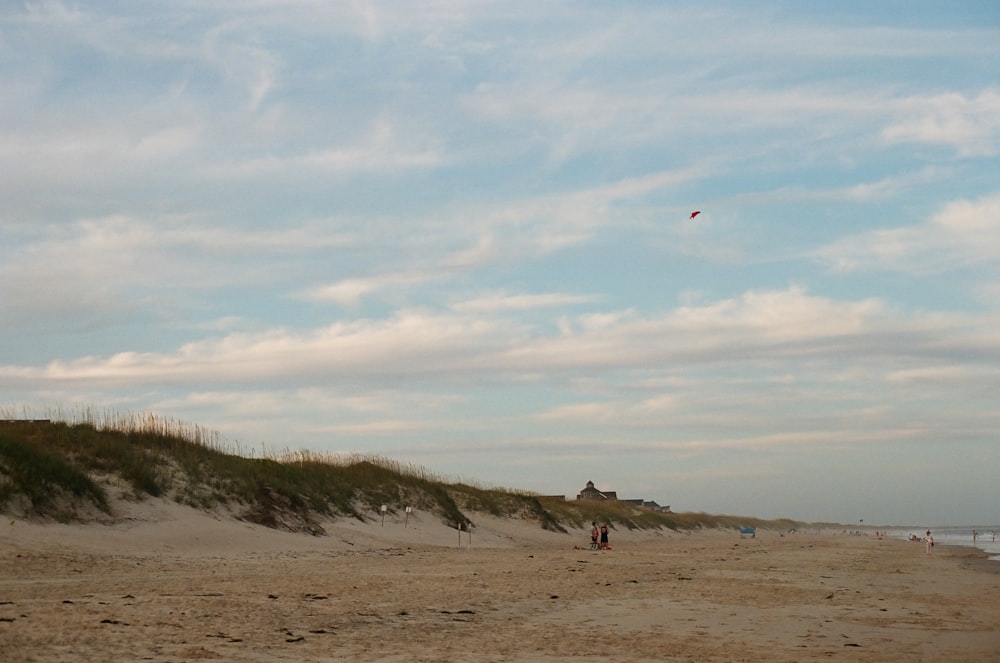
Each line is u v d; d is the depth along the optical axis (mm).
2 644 9953
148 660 9820
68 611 12773
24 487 24062
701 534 99625
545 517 60375
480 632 13219
